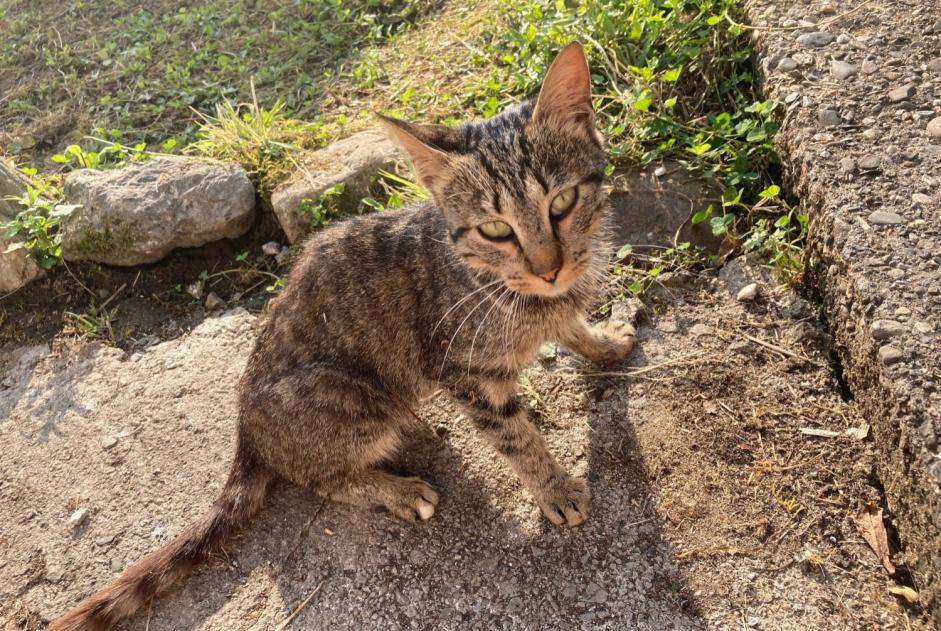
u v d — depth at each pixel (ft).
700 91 2.15
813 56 1.89
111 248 2.19
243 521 1.59
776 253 1.78
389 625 1.42
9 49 3.44
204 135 2.56
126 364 2.03
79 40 3.46
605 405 1.66
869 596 1.31
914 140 1.65
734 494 1.47
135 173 2.25
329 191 2.17
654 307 1.81
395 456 1.69
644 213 1.95
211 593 1.52
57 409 1.94
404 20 3.08
